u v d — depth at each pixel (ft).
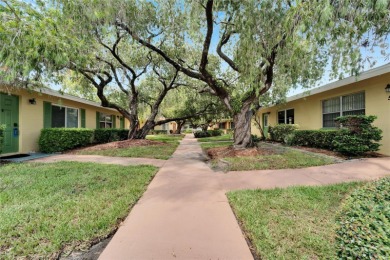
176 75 36.04
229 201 10.55
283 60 17.72
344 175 14.58
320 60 20.81
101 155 25.21
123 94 45.16
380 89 21.75
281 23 13.99
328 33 11.71
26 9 10.92
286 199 10.43
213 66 35.32
